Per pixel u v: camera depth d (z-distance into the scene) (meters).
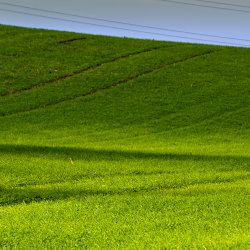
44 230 13.03
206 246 11.61
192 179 21.47
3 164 23.36
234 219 14.38
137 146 32.38
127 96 45.97
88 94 46.34
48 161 24.80
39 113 41.00
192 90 48.00
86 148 30.16
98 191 18.67
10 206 15.99
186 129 38.31
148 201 16.77
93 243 11.97
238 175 22.80
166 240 12.16
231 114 42.19
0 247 11.59
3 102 43.22
